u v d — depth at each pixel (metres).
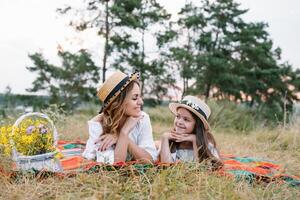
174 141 4.25
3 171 3.48
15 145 3.59
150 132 4.30
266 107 27.48
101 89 4.06
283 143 6.39
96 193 3.07
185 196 3.05
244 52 27.11
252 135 7.42
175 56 23.33
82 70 21.14
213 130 8.44
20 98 21.03
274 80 27.70
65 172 3.51
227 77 24.53
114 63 22.30
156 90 23.77
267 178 3.76
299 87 28.20
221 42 26.38
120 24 21.50
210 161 3.92
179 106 4.14
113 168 3.51
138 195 3.07
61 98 21.50
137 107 4.04
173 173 3.47
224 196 3.10
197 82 25.19
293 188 3.59
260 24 27.27
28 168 3.56
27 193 3.11
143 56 23.20
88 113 12.88
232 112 11.05
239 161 4.99
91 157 4.15
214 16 26.39
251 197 3.21
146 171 3.53
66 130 6.45
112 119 4.04
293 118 7.65
